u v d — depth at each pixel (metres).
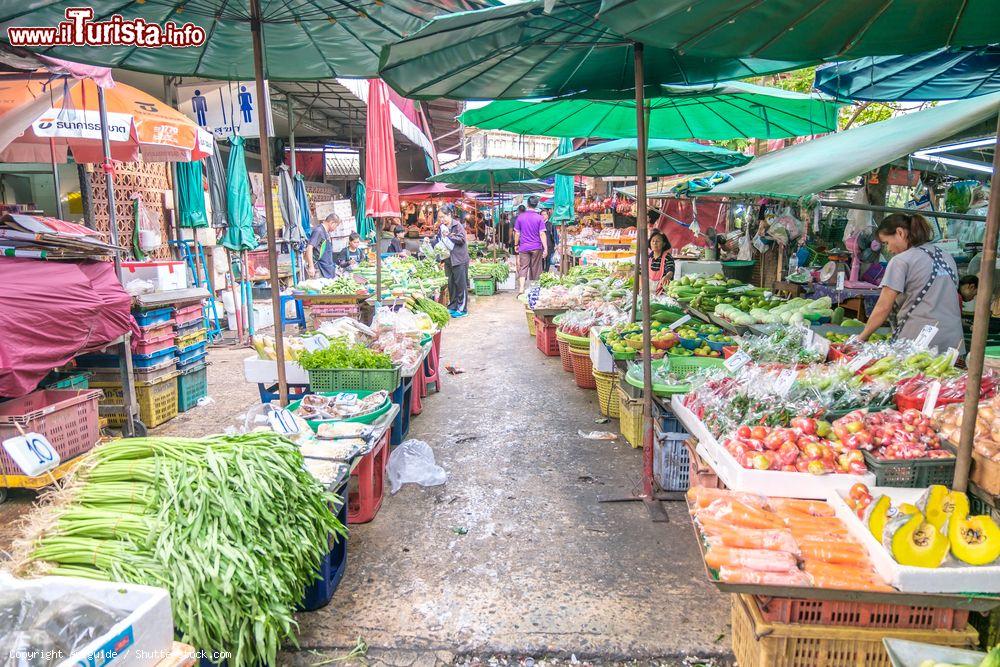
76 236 4.61
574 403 6.52
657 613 3.02
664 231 10.72
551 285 9.99
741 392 3.41
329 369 4.54
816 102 5.61
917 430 2.95
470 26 3.06
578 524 3.90
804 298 6.73
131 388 5.22
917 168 6.92
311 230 12.48
